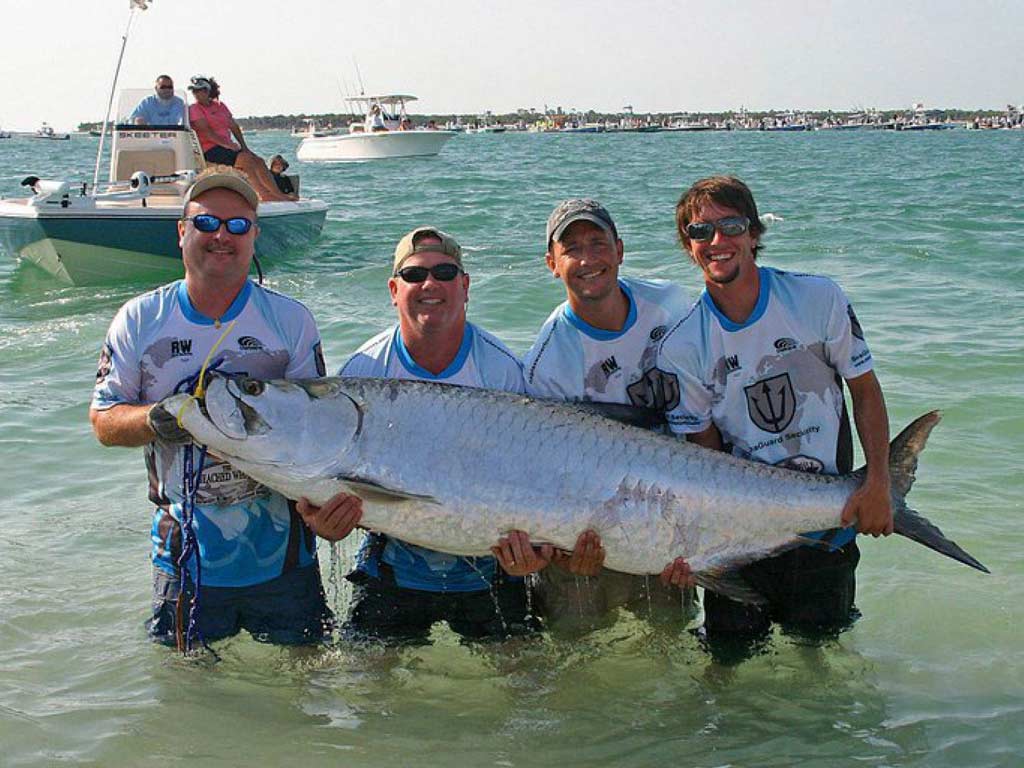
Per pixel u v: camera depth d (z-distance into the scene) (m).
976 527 3.62
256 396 2.59
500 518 2.67
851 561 2.93
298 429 2.60
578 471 2.68
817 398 2.84
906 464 2.81
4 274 9.45
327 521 2.66
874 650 2.96
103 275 8.77
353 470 2.62
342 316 7.04
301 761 2.47
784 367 2.81
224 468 2.78
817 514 2.78
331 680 2.84
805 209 13.41
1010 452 4.25
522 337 6.30
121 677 2.80
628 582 3.10
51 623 3.08
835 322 2.79
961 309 6.87
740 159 30.50
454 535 2.69
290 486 2.64
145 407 2.64
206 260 2.69
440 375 2.87
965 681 2.79
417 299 2.76
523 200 15.91
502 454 2.67
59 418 4.94
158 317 2.75
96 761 2.45
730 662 2.93
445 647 3.01
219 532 2.81
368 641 2.94
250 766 2.44
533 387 2.95
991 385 5.09
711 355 2.82
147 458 2.84
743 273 2.74
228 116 9.92
